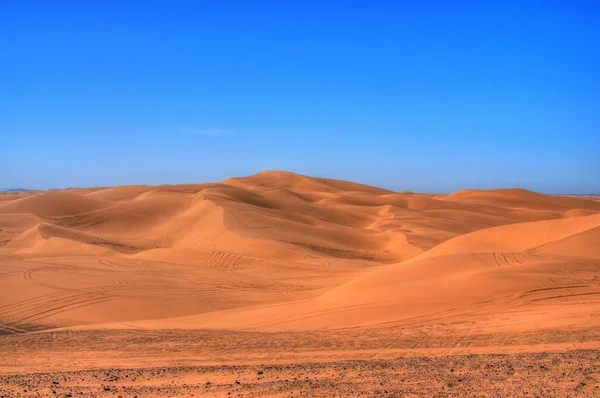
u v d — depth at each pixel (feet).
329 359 44.83
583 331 49.37
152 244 205.87
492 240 124.88
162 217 249.75
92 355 53.16
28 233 206.18
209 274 119.14
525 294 70.64
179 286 105.81
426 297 72.59
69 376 37.78
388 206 300.40
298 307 79.41
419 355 45.06
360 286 84.07
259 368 38.14
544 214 311.27
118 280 106.83
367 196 362.33
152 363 46.80
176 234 213.46
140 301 93.50
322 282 115.03
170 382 33.91
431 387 28.99
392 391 28.40
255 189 398.62
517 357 37.58
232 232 184.75
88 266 119.75
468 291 73.10
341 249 183.73
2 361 51.06
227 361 46.14
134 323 76.33
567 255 96.58
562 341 45.47
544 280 75.51
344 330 62.18
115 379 35.83
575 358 34.91
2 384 35.01
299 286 110.42
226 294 101.96
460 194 420.36
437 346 49.24
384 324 63.57
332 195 357.20
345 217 284.20
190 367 40.83
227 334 63.36
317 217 278.67
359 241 205.05
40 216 259.60
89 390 31.89
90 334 65.92
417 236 200.44
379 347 50.75
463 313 65.16
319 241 193.26
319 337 58.44
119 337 63.21
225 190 287.69
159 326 72.38
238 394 28.89
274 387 30.22
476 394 26.99
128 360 49.21
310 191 399.44
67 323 81.46
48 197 293.84
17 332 76.48
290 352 50.29
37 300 91.56
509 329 54.49
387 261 169.07
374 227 245.24
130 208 260.42
